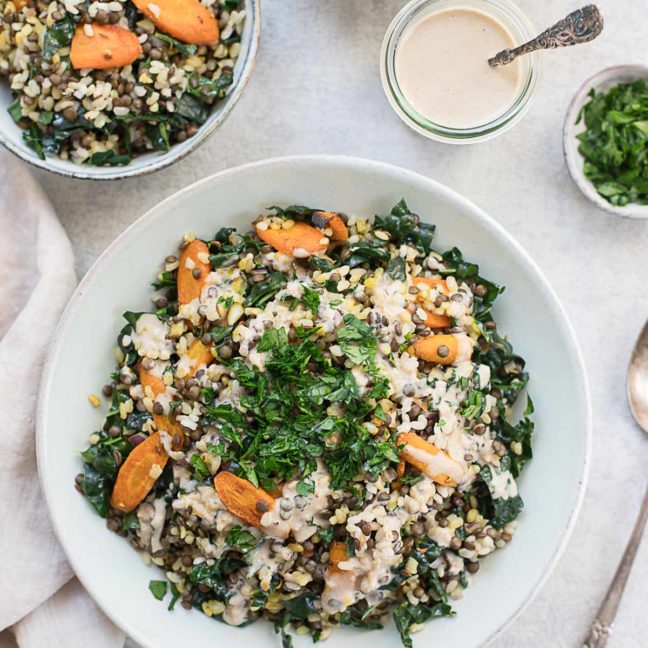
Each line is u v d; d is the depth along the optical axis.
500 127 0.70
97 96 0.67
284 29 0.73
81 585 0.71
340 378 0.64
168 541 0.67
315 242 0.67
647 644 0.73
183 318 0.67
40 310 0.69
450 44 0.70
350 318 0.65
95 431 0.68
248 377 0.64
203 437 0.66
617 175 0.72
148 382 0.67
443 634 0.68
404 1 0.73
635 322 0.73
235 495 0.64
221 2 0.68
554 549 0.66
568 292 0.74
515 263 0.67
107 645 0.71
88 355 0.67
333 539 0.65
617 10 0.73
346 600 0.65
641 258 0.73
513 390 0.68
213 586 0.66
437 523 0.66
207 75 0.69
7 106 0.68
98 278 0.66
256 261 0.68
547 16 0.73
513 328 0.69
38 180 0.73
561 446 0.67
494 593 0.68
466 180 0.73
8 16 0.67
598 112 0.72
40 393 0.65
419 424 0.65
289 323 0.65
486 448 0.67
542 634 0.73
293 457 0.64
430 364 0.66
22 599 0.70
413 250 0.68
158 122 0.68
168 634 0.67
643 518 0.71
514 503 0.67
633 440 0.73
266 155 0.73
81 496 0.67
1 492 0.69
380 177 0.67
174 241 0.68
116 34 0.66
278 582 0.66
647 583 0.73
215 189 0.66
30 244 0.72
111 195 0.73
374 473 0.64
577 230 0.73
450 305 0.67
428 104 0.70
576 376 0.66
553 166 0.73
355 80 0.73
